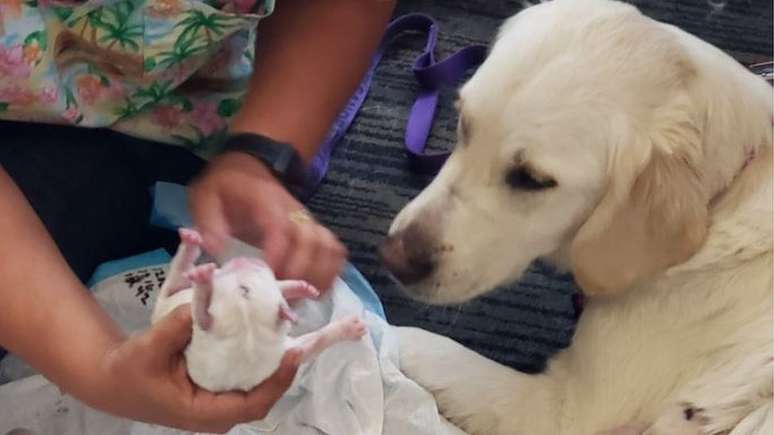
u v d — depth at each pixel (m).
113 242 1.22
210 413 0.83
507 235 1.10
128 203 1.22
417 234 1.11
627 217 1.06
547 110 1.03
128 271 1.18
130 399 0.85
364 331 0.87
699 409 1.09
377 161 1.59
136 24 1.08
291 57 1.13
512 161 1.05
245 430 1.12
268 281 0.81
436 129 1.63
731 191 1.09
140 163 1.23
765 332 1.08
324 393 1.14
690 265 1.10
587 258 1.09
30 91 1.06
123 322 1.16
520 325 1.42
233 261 0.82
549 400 1.18
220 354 0.79
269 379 0.83
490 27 1.78
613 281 1.09
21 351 0.92
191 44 1.10
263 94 1.10
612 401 1.14
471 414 1.21
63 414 1.13
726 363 1.10
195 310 0.79
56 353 0.89
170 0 1.06
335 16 1.15
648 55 1.05
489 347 1.40
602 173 1.05
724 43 1.78
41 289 0.91
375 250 1.48
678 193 1.05
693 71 1.06
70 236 1.15
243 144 1.03
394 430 1.15
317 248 0.94
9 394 1.12
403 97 1.67
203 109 1.21
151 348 0.82
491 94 1.05
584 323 1.19
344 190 1.55
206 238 0.92
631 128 1.04
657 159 1.04
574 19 1.07
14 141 1.13
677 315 1.13
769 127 1.10
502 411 1.19
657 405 1.13
